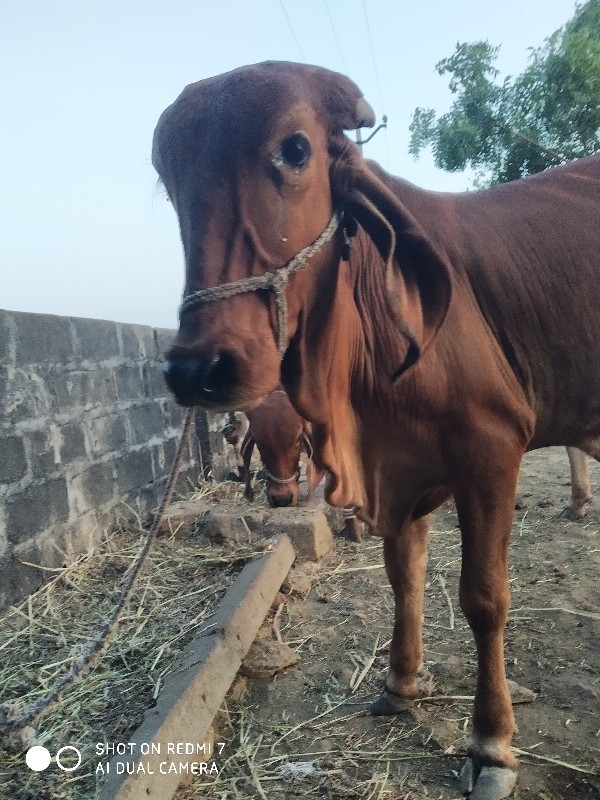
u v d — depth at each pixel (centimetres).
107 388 276
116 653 176
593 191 145
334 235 109
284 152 97
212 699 149
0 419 210
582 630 184
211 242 96
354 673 173
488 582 125
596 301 137
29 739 137
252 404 96
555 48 466
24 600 212
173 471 128
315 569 241
